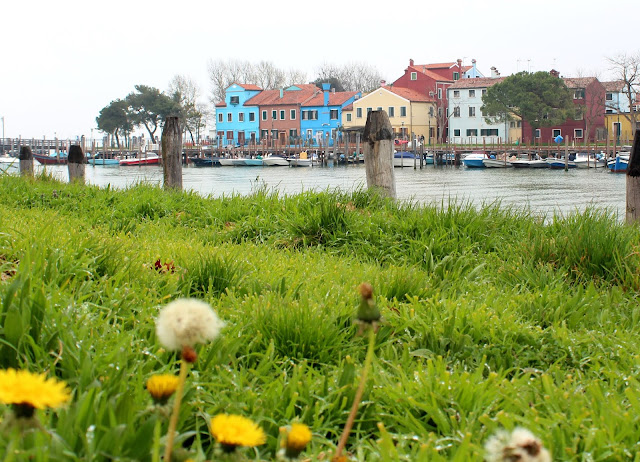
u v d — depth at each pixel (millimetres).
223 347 3258
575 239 6340
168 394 1754
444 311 4348
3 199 9703
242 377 3053
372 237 7473
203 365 3123
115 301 3805
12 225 5910
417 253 6801
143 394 2566
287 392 2926
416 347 3854
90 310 3627
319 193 9500
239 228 8102
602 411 2830
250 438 1445
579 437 2689
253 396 2871
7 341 2781
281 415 2811
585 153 71000
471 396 2984
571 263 6180
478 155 70812
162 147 12562
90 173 58750
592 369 3688
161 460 1942
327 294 4559
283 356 3566
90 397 2191
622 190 31703
